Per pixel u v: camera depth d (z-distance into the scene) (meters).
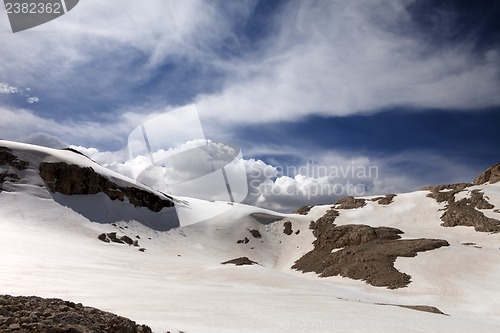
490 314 41.34
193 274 44.16
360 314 24.25
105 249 64.50
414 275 56.47
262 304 25.42
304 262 89.81
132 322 10.61
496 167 140.00
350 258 72.12
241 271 44.47
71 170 88.06
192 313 19.50
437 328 21.52
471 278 53.97
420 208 121.00
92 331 8.48
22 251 42.97
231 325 17.11
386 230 84.44
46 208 77.25
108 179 96.75
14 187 79.19
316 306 26.61
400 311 28.38
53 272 32.41
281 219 124.81
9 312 8.57
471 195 113.75
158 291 27.97
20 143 91.06
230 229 113.81
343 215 124.19
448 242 70.81
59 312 9.08
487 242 80.69
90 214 83.94
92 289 25.97
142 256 60.72
